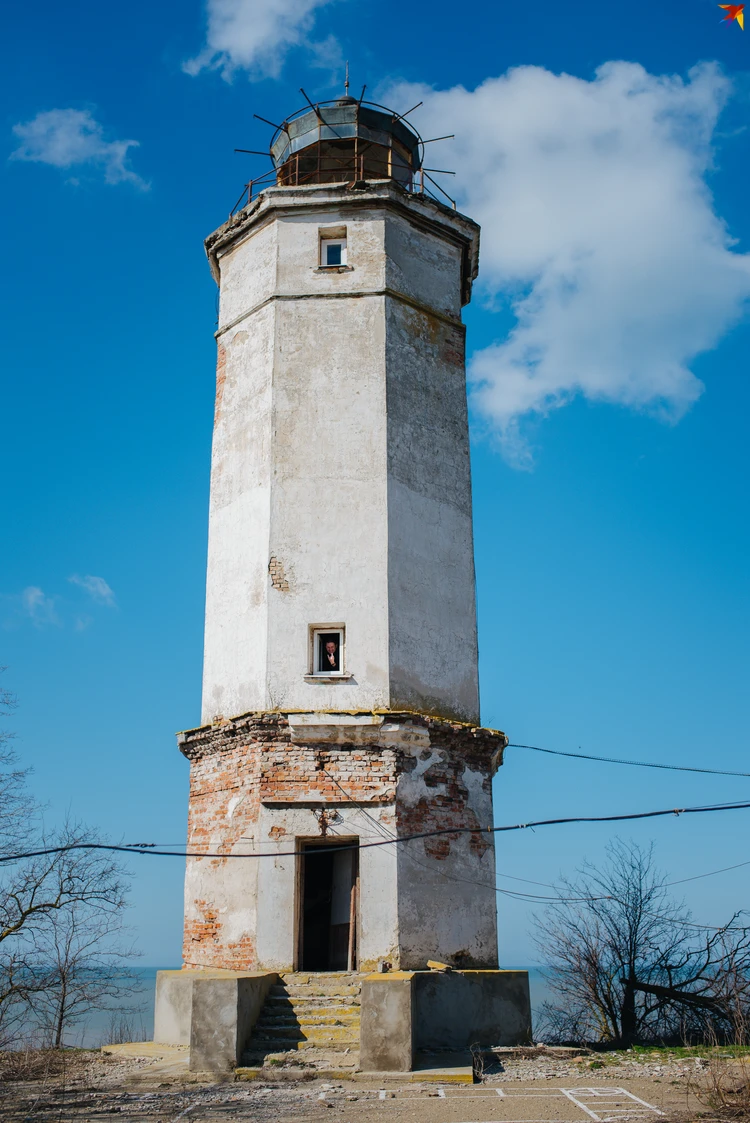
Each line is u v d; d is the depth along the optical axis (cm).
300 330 1998
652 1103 1208
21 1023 1842
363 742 1723
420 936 1641
